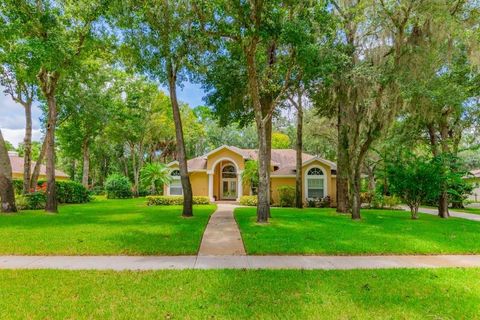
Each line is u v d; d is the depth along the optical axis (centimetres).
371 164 2828
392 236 1025
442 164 1517
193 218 1455
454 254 830
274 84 1482
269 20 1147
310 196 2619
